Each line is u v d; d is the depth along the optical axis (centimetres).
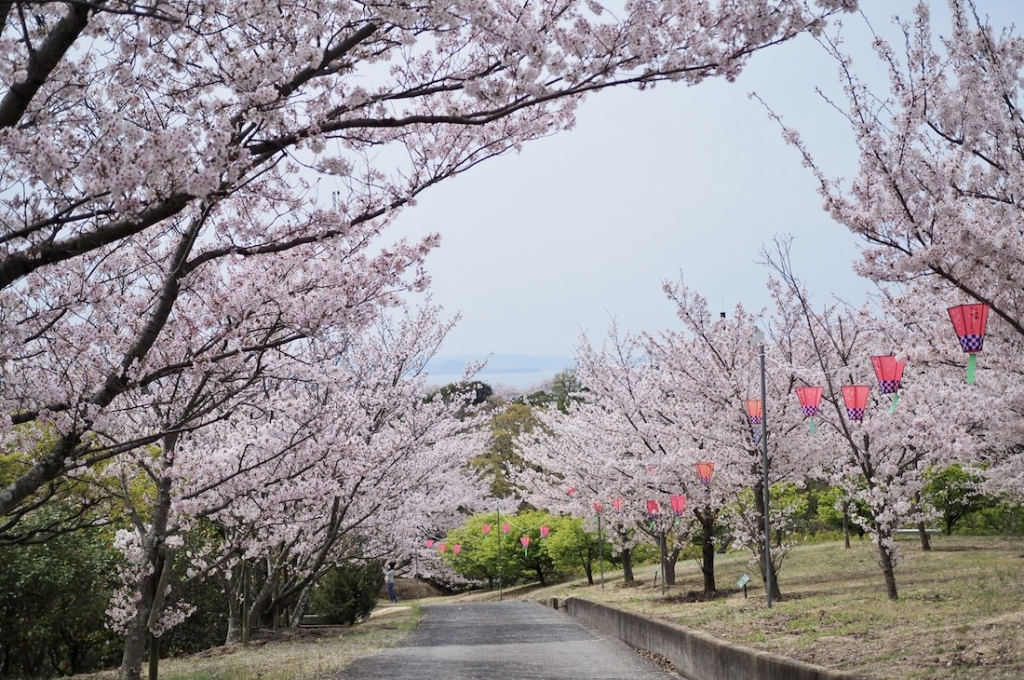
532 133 755
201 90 612
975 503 2517
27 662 1536
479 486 3859
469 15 538
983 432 1307
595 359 2219
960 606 983
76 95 644
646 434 1928
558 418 2831
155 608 1052
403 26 566
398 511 2025
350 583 2169
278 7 575
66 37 520
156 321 731
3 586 1327
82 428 648
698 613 1345
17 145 479
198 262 705
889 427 1195
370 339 1730
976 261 823
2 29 548
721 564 2478
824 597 1320
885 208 829
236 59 578
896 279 857
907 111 812
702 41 554
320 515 1366
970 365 789
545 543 3369
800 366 1508
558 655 1348
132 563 1348
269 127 592
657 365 1830
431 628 1911
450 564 3653
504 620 2109
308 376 1180
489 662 1252
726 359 1641
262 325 791
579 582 3188
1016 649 706
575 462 2338
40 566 1338
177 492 1072
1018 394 1074
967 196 875
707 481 1505
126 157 484
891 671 716
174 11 573
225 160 518
